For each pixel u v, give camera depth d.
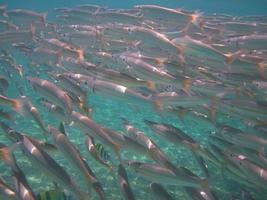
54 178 0.61
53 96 0.85
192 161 1.34
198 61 1.24
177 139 0.91
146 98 0.91
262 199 0.95
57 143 0.70
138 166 0.76
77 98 0.91
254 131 1.01
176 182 0.72
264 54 1.28
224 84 1.10
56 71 1.30
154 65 1.14
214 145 0.89
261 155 0.86
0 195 0.57
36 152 0.63
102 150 0.83
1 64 1.63
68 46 1.38
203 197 0.70
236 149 0.92
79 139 1.50
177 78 1.01
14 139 0.76
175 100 0.96
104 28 1.44
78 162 0.67
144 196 1.05
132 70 1.07
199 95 0.97
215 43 1.37
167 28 1.62
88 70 1.06
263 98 1.11
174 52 1.16
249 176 0.79
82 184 1.09
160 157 0.77
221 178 1.18
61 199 0.69
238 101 1.01
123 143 0.80
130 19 1.67
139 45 1.35
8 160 0.63
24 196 0.57
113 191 1.07
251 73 1.14
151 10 1.55
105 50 1.45
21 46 1.66
